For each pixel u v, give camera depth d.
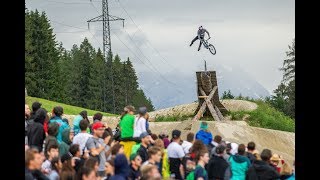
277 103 116.12
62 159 18.19
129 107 27.28
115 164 15.74
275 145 55.53
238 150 21.75
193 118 61.00
